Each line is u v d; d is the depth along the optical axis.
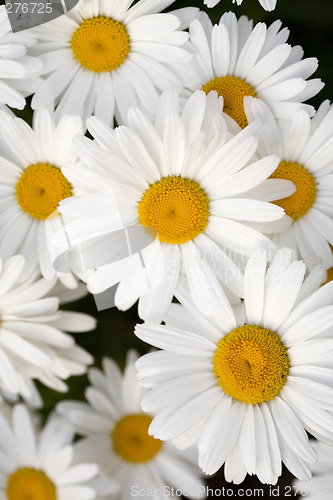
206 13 0.45
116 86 0.43
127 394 0.47
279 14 0.47
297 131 0.42
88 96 0.44
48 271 0.43
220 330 0.41
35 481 0.46
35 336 0.44
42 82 0.43
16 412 0.46
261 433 0.40
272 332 0.41
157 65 0.43
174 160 0.40
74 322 0.45
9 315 0.44
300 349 0.41
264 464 0.40
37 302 0.43
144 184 0.41
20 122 0.42
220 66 0.43
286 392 0.41
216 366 0.41
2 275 0.42
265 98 0.43
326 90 0.47
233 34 0.43
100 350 0.49
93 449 0.47
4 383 0.45
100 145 0.40
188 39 0.43
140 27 0.43
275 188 0.41
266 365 0.41
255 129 0.40
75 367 0.46
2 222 0.43
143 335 0.41
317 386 0.40
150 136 0.40
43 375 0.46
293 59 0.44
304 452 0.40
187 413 0.40
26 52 0.43
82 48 0.43
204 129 0.41
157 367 0.41
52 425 0.46
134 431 0.47
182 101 0.43
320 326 0.40
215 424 0.40
